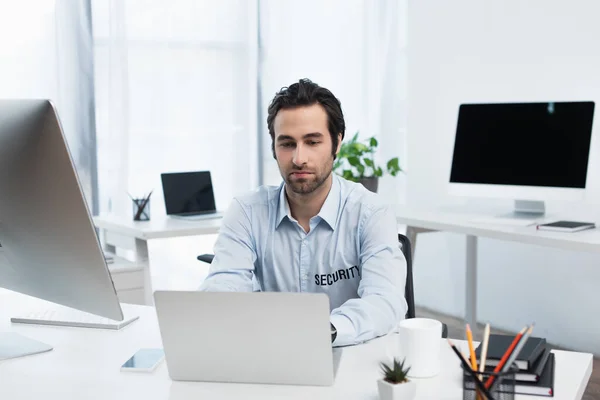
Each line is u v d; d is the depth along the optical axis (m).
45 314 1.78
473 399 1.14
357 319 1.52
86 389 1.28
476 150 3.41
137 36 3.95
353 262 1.87
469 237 3.52
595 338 3.57
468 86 4.16
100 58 3.83
